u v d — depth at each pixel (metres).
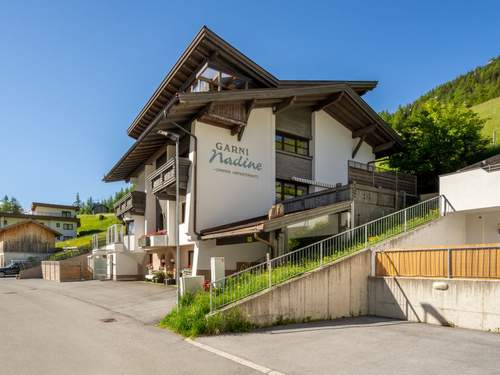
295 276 12.28
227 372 7.16
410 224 15.77
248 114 19.39
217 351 8.60
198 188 18.22
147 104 24.11
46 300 18.42
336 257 13.59
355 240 15.12
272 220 14.86
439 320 11.69
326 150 24.08
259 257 18.34
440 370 7.09
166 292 18.88
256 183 20.33
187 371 7.22
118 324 11.92
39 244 51.44
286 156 22.23
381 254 13.73
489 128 47.16
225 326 10.45
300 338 9.79
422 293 12.19
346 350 8.58
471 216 17.06
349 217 17.09
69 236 69.50
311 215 15.94
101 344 9.33
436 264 12.07
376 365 7.47
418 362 7.60
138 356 8.23
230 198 19.22
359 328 11.06
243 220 19.31
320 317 12.44
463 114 26.83
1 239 49.84
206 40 18.56
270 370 7.26
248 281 12.06
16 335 10.45
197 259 18.19
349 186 17.33
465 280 11.18
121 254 29.36
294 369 7.30
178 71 20.98
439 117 26.59
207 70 19.80
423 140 25.94
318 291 12.48
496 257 10.73
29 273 39.50
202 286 12.50
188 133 18.16
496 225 16.12
